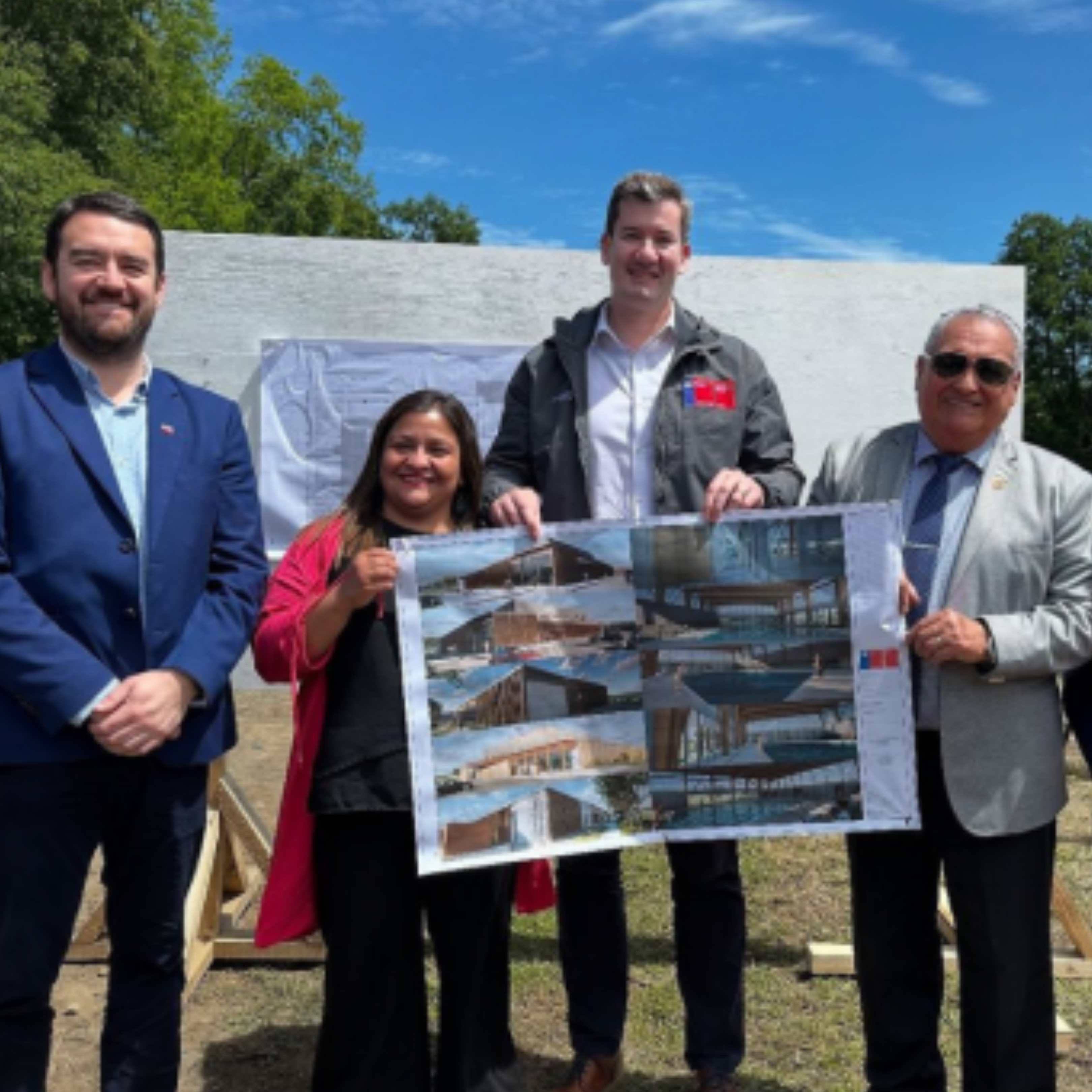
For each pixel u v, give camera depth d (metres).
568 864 3.34
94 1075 3.51
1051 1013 2.85
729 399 3.25
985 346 2.73
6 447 2.55
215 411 2.84
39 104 18.39
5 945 2.57
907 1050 2.98
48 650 2.47
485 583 2.77
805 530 2.86
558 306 8.63
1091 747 2.90
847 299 8.97
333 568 2.80
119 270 2.58
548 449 3.30
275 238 8.36
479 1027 2.84
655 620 2.87
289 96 41.41
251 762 7.15
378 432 2.89
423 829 2.68
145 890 2.73
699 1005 3.27
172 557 2.66
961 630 2.63
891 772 2.81
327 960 2.75
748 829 2.86
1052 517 2.78
